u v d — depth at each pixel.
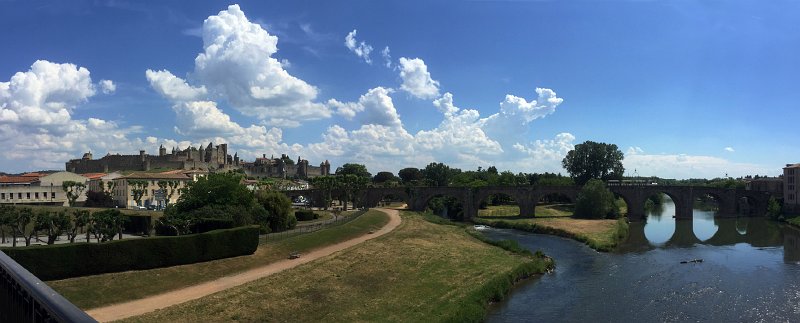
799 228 134.00
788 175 168.12
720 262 81.44
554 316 51.91
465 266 71.94
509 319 50.91
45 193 146.12
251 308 47.25
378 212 146.88
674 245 103.81
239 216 82.12
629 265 78.94
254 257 66.38
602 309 54.34
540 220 148.50
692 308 54.59
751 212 185.12
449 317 47.12
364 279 60.59
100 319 41.69
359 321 46.62
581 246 101.25
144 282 52.34
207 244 61.47
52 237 72.88
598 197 156.62
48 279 48.66
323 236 85.19
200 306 46.19
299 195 198.88
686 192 170.62
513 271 67.88
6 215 74.62
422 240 95.38
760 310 53.75
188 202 83.88
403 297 54.75
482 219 158.88
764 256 87.75
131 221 95.50
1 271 13.54
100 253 52.19
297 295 52.25
